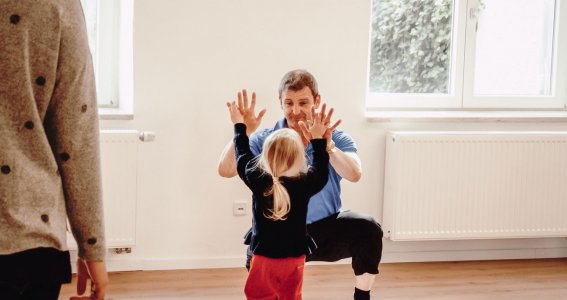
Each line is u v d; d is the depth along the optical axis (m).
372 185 3.80
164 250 3.62
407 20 4.00
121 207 3.41
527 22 4.14
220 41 3.55
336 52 3.67
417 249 3.91
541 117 3.93
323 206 2.65
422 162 3.68
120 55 3.72
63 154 1.24
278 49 3.61
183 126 3.56
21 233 1.16
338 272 3.68
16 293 1.16
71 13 1.22
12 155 1.17
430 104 4.04
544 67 4.19
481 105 4.11
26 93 1.18
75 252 3.48
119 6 3.70
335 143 2.74
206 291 3.35
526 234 3.85
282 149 2.25
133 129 3.51
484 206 3.78
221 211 3.65
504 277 3.69
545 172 3.82
